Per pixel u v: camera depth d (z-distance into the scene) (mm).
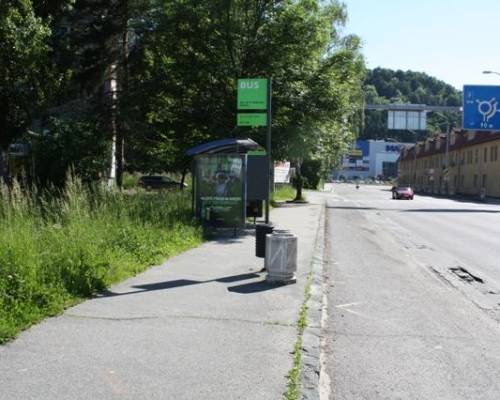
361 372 5180
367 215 28203
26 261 7324
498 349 5988
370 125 171000
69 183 14125
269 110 15359
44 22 20109
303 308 7121
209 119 21875
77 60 25172
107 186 15648
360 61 24781
